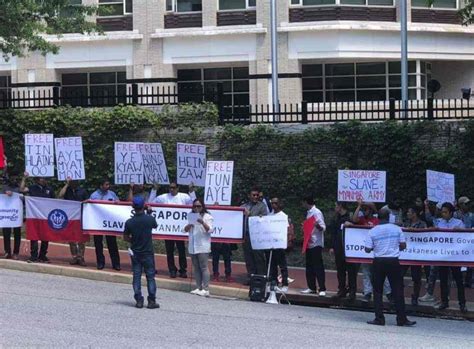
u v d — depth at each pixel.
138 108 22.69
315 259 15.84
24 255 18.95
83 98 23.48
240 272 18.59
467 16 20.73
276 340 11.28
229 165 18.12
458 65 33.34
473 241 14.84
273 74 26.86
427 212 17.45
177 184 19.36
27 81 32.81
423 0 31.70
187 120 22.33
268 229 16.06
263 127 21.73
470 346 11.44
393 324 13.65
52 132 22.92
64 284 15.95
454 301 15.82
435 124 20.25
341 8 30.62
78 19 24.19
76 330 11.31
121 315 12.81
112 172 22.52
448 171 19.94
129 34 32.03
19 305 13.14
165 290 16.41
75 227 17.73
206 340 11.03
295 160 21.41
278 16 31.00
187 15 31.97
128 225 13.85
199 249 15.79
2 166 20.19
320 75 31.70
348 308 15.44
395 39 31.09
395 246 13.53
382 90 31.53
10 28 22.62
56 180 22.25
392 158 20.42
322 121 21.52
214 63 32.06
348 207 19.20
